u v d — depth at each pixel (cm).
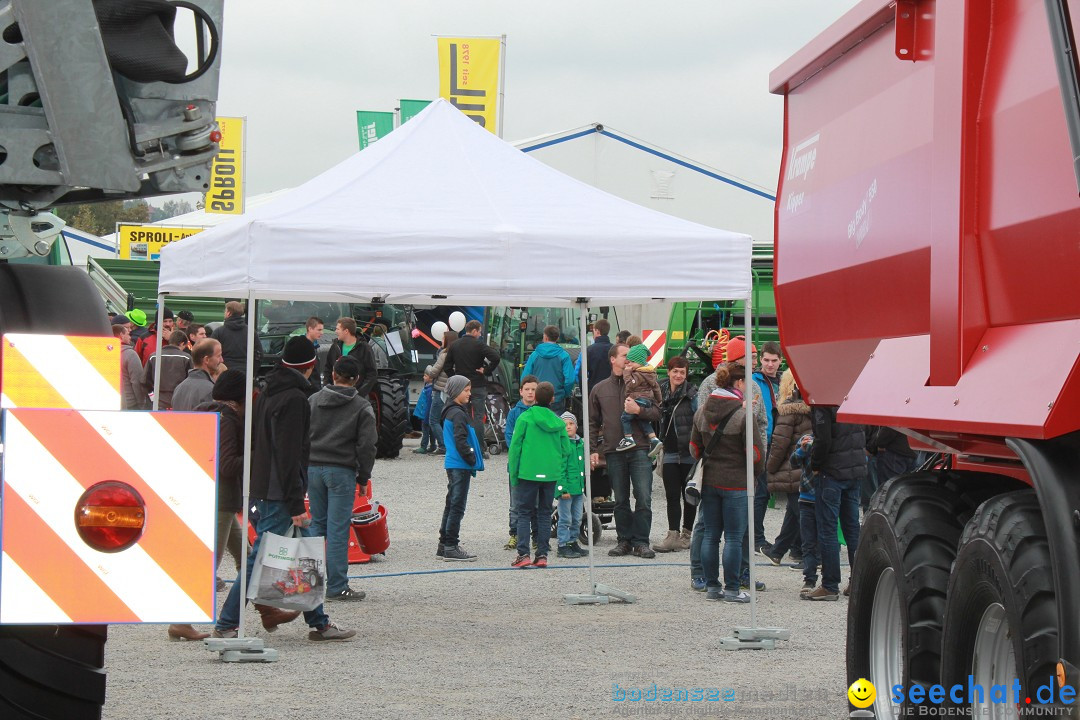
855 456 2517
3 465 928
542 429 2919
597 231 2134
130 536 938
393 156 2342
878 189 1415
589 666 1958
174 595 944
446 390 3059
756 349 4503
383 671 1919
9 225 1058
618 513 3114
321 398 2472
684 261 2156
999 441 1109
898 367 1312
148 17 1048
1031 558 1001
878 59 1443
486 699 1736
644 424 3094
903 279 1331
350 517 2511
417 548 3219
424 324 5766
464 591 2659
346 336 4394
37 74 1005
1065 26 965
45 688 1024
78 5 1006
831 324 1589
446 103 2555
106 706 1677
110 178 1041
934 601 1236
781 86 1767
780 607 2497
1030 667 972
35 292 1070
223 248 2102
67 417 937
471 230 2081
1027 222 1052
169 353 3391
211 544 949
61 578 931
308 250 2030
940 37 1232
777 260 1792
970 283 1148
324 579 2094
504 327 5712
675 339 5106
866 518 1391
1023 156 1066
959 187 1163
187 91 1061
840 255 1535
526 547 2942
